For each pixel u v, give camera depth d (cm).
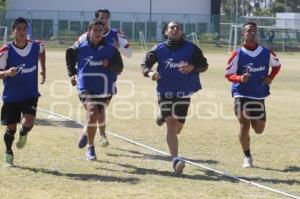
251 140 3058
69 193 1916
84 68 2406
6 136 2283
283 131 3362
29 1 18650
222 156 2656
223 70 8588
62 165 2344
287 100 4972
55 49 14450
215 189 2027
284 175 2298
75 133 3119
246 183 2138
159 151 2708
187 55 2302
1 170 2220
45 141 2852
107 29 2752
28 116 2248
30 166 2305
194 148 2831
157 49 2309
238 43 16938
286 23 19200
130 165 2400
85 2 19288
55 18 18338
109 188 1998
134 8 19775
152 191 1970
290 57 13588
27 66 2234
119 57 2406
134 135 3148
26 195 1880
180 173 2252
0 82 5812
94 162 2430
